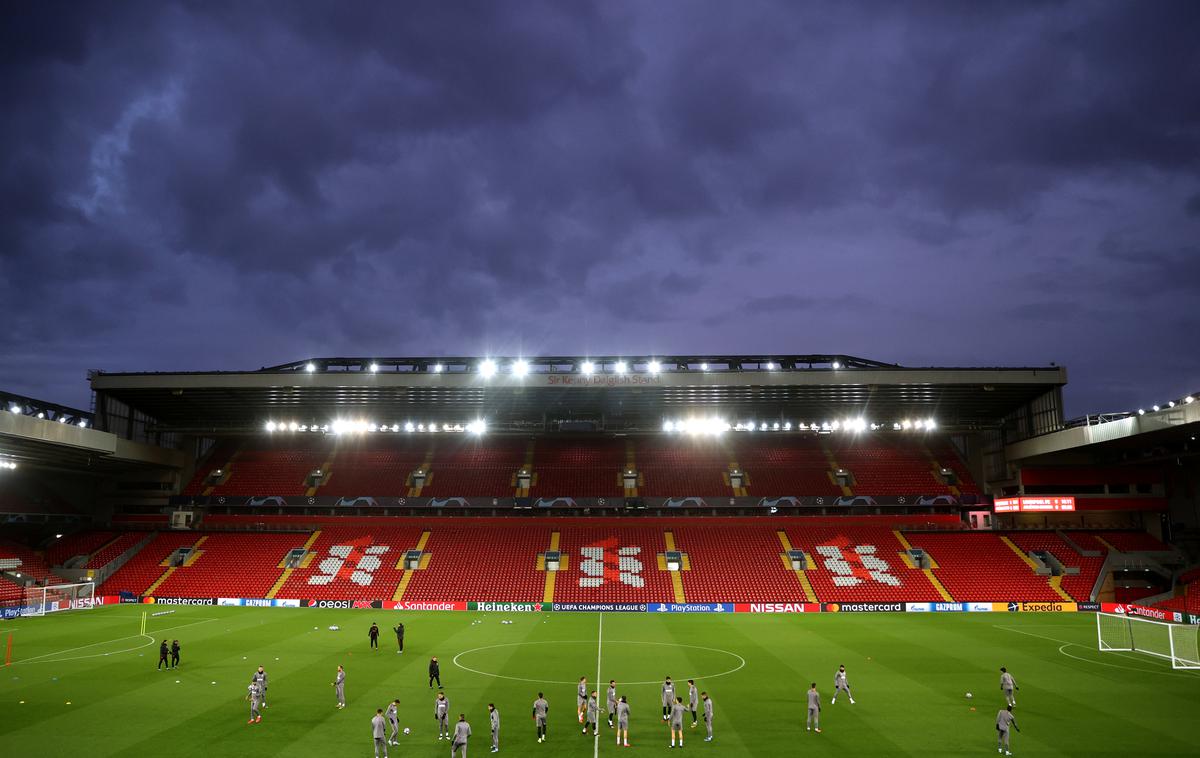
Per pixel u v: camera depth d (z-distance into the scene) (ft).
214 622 201.46
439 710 97.71
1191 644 170.19
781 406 279.69
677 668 141.90
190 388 253.44
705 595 237.66
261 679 107.55
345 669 139.85
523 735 98.94
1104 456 259.19
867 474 295.48
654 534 274.16
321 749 93.20
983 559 255.29
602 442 318.45
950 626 198.70
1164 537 262.67
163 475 292.61
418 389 257.34
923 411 280.10
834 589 240.73
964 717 107.96
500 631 188.03
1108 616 216.95
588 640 174.60
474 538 273.13
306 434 309.22
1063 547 257.34
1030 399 264.52
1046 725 103.76
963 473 297.53
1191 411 183.93
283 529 282.56
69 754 91.09
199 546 271.28
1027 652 159.63
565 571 251.80
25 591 230.89
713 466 301.43
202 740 96.48
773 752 92.38
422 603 233.96
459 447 315.17
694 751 92.73
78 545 271.49
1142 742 96.07
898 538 269.85
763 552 262.26
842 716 108.68
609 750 92.94
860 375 248.73
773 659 151.12
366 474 297.94
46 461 258.16
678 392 262.06
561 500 278.26
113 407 263.70
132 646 163.12
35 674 134.41
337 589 244.01
